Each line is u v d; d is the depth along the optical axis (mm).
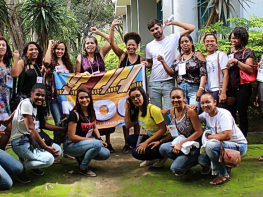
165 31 6559
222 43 5484
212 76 4188
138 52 8703
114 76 4621
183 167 3371
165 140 3680
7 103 3984
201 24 7645
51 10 8055
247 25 5461
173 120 3582
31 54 4133
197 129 3414
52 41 4453
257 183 3215
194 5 6203
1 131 3391
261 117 5477
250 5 6129
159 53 4504
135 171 3832
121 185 3385
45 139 3625
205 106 3264
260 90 4004
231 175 3479
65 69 4531
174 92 3416
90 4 21297
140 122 3805
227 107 4320
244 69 3979
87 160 3623
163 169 3842
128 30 17016
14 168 3273
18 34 8594
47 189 3254
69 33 10633
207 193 3045
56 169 3947
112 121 4664
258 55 5184
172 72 4363
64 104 4441
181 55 4301
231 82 4191
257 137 5066
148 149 3688
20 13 8453
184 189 3172
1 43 3840
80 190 3258
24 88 4090
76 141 3652
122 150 4777
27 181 3457
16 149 3396
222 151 3111
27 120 3338
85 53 4691
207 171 3572
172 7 6656
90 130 3789
